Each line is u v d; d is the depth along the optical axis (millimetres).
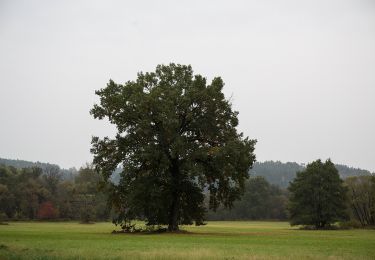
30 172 165625
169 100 57188
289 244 39188
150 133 57781
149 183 57812
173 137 56562
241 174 59219
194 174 54781
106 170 59562
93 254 25844
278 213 180375
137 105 57188
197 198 62656
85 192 146125
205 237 49812
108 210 61969
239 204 179750
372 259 25578
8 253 26156
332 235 63125
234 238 48500
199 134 61469
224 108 60312
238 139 60125
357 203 117000
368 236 60094
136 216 60219
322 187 103938
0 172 155750
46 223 134250
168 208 61375
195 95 58344
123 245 34750
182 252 27031
